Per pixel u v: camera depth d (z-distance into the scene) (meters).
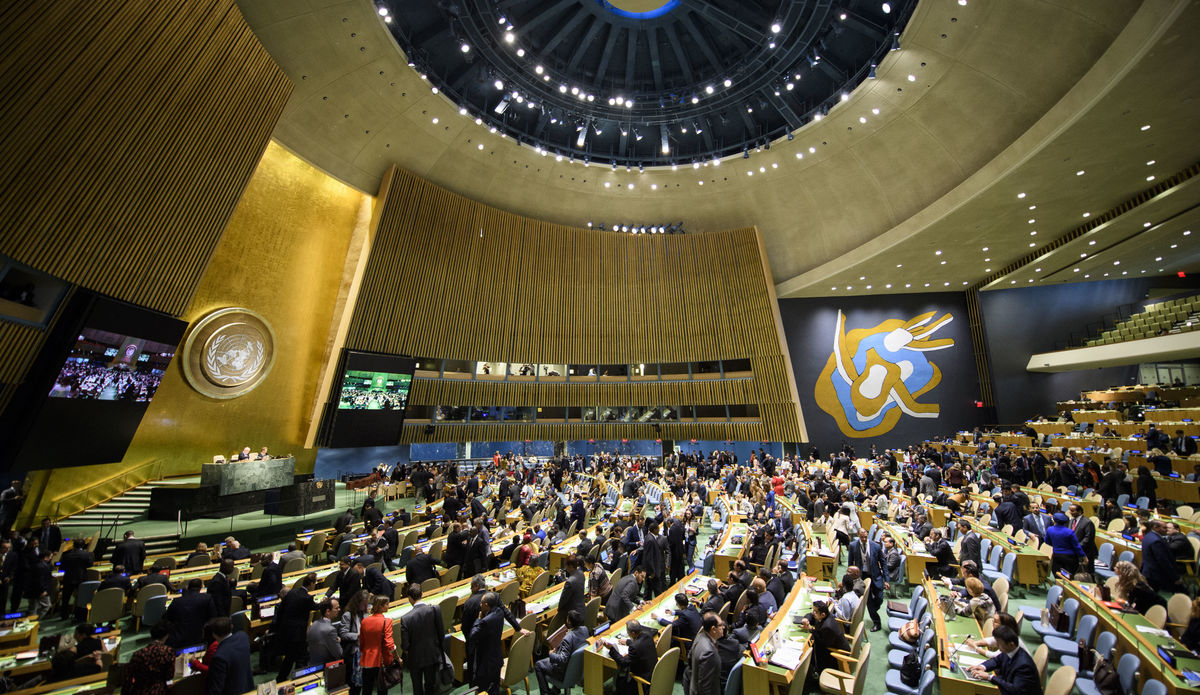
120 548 8.35
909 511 11.37
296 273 18.22
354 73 15.73
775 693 4.76
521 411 23.20
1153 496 10.57
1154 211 15.88
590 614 6.50
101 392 10.48
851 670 5.05
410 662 5.05
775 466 19.39
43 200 9.00
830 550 9.14
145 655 4.09
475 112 18.78
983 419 23.14
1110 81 11.23
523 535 9.34
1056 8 11.80
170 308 11.66
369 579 6.68
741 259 24.33
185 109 10.92
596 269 24.88
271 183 17.44
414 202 20.14
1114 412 18.00
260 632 6.39
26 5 8.20
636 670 4.92
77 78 9.04
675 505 13.70
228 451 16.19
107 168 9.82
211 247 12.17
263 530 12.61
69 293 9.70
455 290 21.73
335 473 18.89
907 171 18.30
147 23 9.84
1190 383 22.19
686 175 22.11
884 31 15.14
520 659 5.36
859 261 20.45
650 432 23.94
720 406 24.06
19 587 7.40
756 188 22.31
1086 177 14.69
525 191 23.02
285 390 17.84
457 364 21.78
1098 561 8.34
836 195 20.92
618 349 24.38
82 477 12.58
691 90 18.81
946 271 21.97
